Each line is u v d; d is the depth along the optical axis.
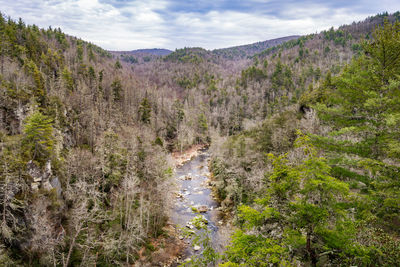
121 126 65.56
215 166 58.75
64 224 31.14
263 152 43.28
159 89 180.12
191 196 46.97
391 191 12.18
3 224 24.47
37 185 29.75
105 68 153.50
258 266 11.48
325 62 173.25
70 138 49.66
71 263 26.33
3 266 22.56
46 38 140.38
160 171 43.62
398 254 11.88
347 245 11.19
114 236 30.03
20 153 30.72
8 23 89.69
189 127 101.75
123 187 38.97
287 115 54.34
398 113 12.88
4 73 51.09
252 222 13.13
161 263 28.78
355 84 16.06
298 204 12.27
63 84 69.00
